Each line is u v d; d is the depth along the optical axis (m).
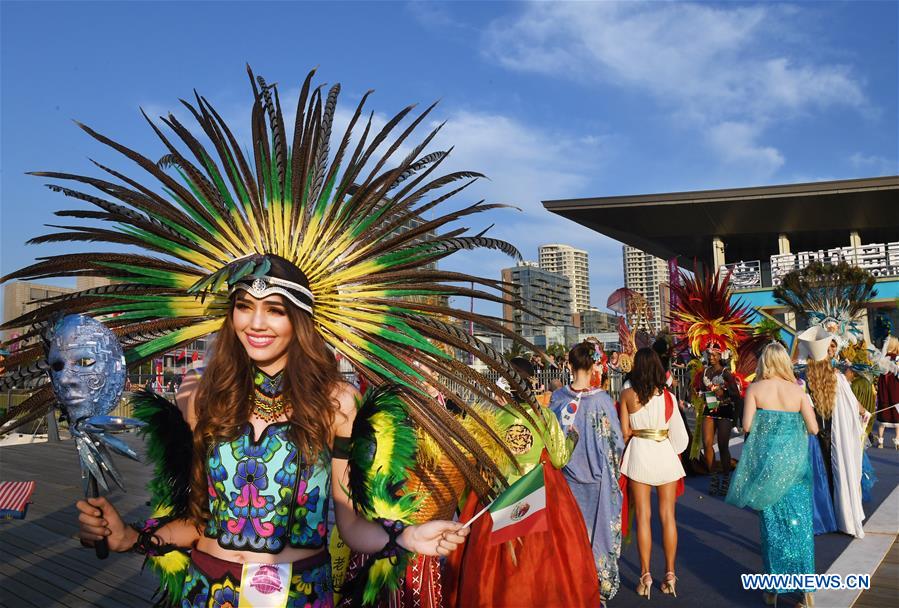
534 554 3.41
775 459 4.20
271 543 1.86
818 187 30.50
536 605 3.35
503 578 3.39
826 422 6.02
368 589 1.99
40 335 1.79
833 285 10.04
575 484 4.47
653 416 4.61
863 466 7.08
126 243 2.10
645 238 37.84
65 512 7.06
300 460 1.90
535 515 1.98
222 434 1.90
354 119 2.22
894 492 7.49
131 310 2.06
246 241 2.14
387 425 1.99
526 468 3.42
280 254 2.13
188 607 1.87
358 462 1.96
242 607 1.81
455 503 3.18
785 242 33.97
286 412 1.95
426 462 3.00
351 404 2.04
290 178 2.14
